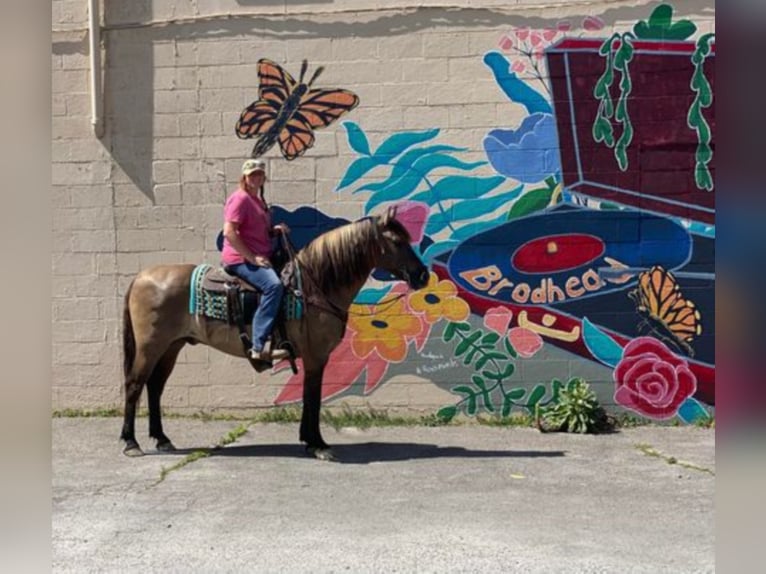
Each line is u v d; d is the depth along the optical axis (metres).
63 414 9.23
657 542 5.36
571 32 8.84
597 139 8.85
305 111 9.02
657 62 8.79
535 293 8.91
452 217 8.95
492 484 6.70
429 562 5.04
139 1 9.08
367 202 9.01
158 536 5.50
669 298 8.84
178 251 9.16
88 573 4.90
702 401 8.83
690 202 8.80
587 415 8.61
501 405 8.96
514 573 4.87
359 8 8.96
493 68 8.89
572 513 5.96
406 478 6.88
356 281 7.46
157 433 7.84
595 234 8.87
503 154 8.91
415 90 8.95
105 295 9.20
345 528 5.65
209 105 9.09
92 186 9.18
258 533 5.55
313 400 7.54
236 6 9.04
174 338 7.59
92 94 9.10
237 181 9.10
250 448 7.91
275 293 7.22
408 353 8.99
